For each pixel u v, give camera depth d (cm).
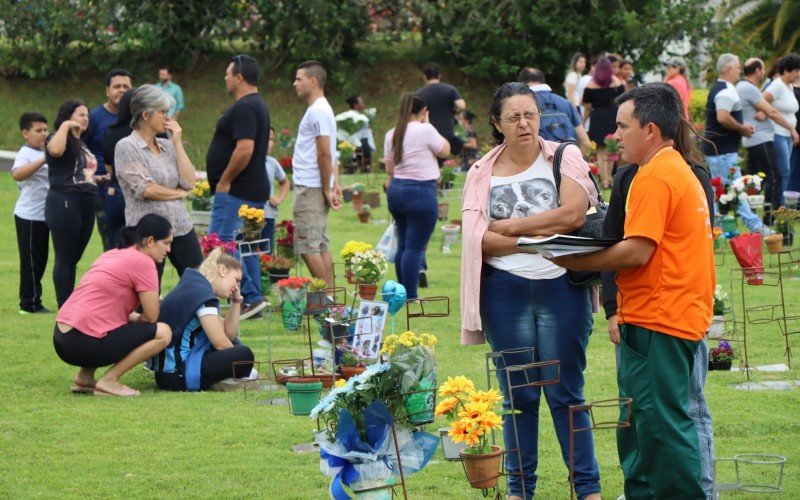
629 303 467
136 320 796
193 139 2638
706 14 2808
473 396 492
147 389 802
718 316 875
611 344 923
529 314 523
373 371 485
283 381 777
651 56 2853
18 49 2752
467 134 2272
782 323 970
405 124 1035
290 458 622
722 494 559
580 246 455
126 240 800
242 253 1031
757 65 1412
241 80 1025
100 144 1136
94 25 2720
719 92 1389
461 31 2912
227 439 660
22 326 1022
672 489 462
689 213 457
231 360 791
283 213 1742
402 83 2939
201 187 1272
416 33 3170
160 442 655
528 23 2934
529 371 525
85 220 1031
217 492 564
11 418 710
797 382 776
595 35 2906
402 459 488
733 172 1395
